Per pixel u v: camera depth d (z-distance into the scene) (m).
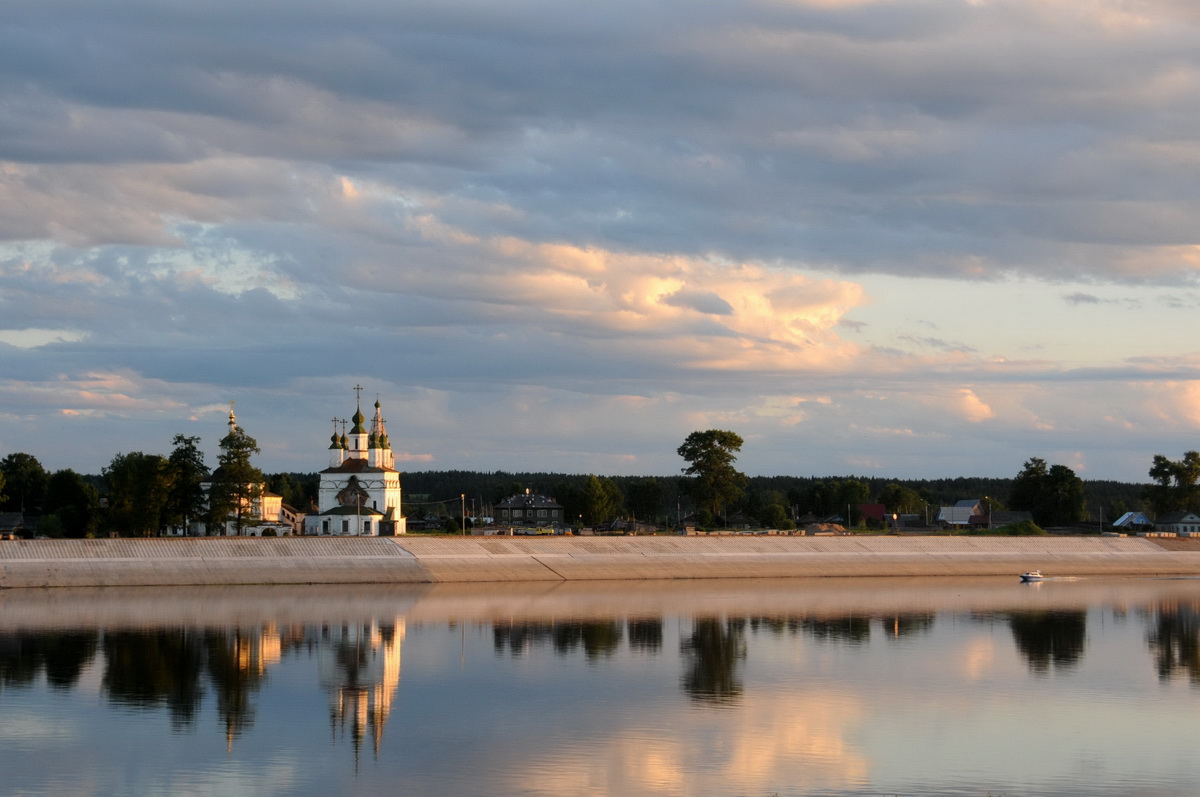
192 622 140.75
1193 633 140.12
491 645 124.44
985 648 125.94
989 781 73.50
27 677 104.81
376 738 83.06
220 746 80.88
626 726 86.88
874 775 74.44
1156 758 79.19
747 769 75.38
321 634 131.25
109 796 69.62
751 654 119.88
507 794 69.50
